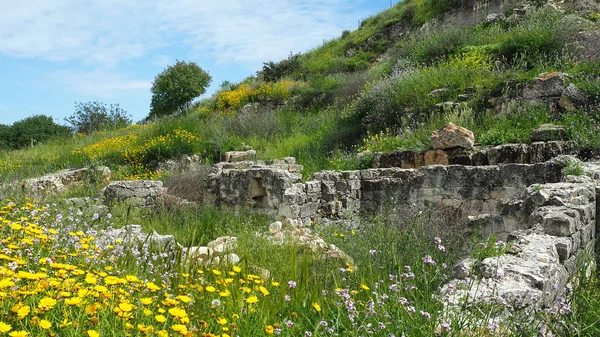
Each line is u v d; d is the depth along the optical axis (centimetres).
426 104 1553
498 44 1792
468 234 766
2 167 2064
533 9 2025
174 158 1917
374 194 1164
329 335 343
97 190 1562
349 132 1738
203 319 341
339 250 672
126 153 2014
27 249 391
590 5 1989
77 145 2570
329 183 1173
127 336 282
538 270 442
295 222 1009
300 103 2528
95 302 302
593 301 444
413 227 721
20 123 3684
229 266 475
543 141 1104
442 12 2802
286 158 1522
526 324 366
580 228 595
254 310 355
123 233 643
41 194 1189
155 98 3909
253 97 2723
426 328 334
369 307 367
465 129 1192
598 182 767
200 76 3956
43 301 274
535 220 602
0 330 242
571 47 1587
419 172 1097
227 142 1884
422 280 479
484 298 375
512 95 1354
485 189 1007
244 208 1188
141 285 368
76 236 494
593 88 1217
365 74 2352
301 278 436
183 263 475
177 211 1176
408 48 2317
